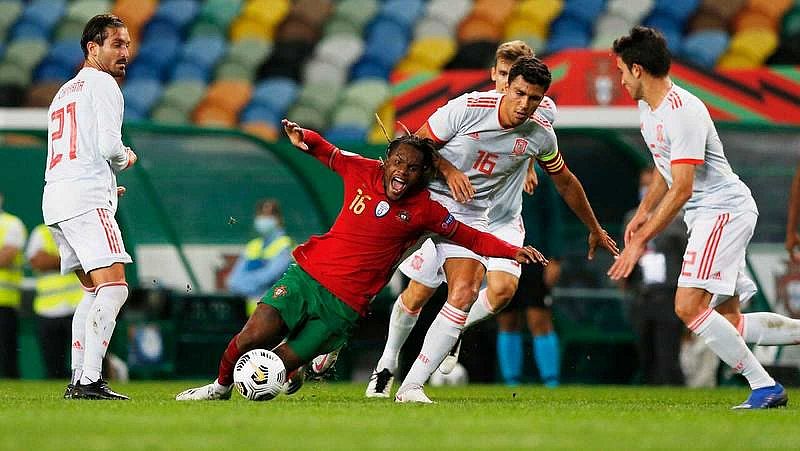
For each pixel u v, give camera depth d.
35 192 49.81
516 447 16.70
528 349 49.53
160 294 49.28
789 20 72.50
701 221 26.41
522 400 30.50
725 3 72.88
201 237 52.03
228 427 18.98
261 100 72.06
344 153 25.73
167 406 23.59
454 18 74.75
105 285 26.59
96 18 27.23
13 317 47.62
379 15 75.31
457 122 26.75
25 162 49.62
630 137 47.78
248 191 52.06
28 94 70.81
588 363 50.06
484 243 25.05
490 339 48.34
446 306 26.52
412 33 74.75
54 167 26.92
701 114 25.55
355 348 48.53
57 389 35.62
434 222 25.06
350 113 70.88
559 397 33.47
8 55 75.00
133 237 50.69
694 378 46.72
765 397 25.77
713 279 26.03
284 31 75.62
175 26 75.75
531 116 26.92
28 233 50.06
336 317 25.25
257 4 76.31
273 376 25.22
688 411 24.50
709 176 26.45
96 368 26.59
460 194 26.16
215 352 50.28
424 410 23.38
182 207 51.81
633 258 25.16
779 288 48.22
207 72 73.94
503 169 27.61
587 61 46.59
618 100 46.41
